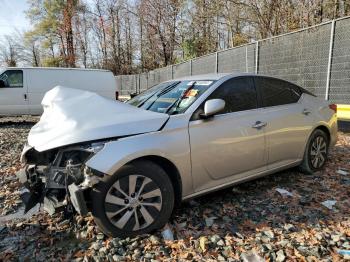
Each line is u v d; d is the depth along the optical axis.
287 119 4.65
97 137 3.13
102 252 3.06
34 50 43.50
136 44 34.47
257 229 3.44
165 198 3.39
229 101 4.08
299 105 4.96
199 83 4.21
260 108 4.40
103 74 14.13
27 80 12.65
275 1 15.41
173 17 28.09
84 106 3.62
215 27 23.78
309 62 8.86
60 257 3.05
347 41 7.81
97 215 3.13
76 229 3.53
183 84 4.40
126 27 34.75
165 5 28.22
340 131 8.41
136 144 3.21
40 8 37.75
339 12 13.87
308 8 14.02
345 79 7.91
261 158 4.33
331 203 4.04
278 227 3.48
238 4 17.14
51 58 37.66
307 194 4.36
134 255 3.01
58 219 3.78
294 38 9.28
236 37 19.34
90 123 3.27
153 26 29.08
